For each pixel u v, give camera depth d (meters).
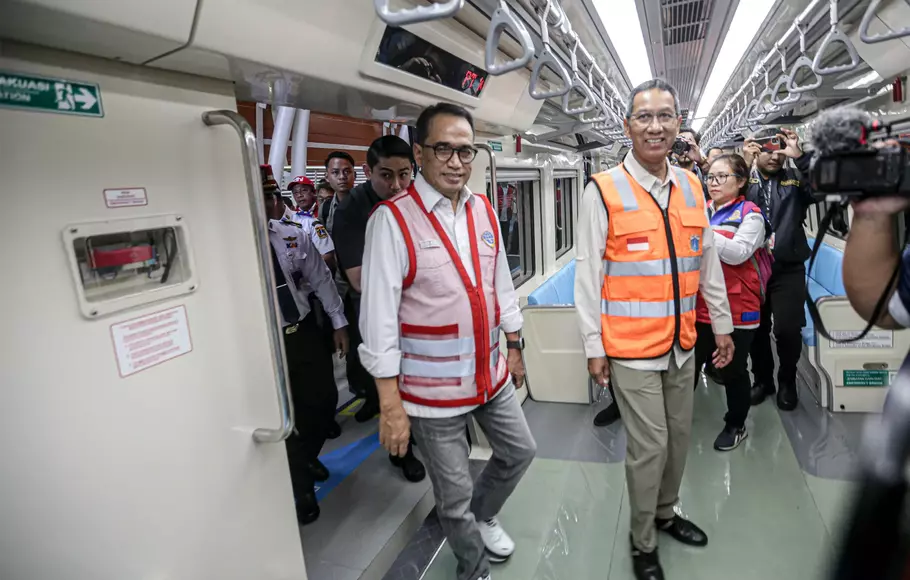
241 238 1.45
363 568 2.25
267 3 1.23
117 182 1.12
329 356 2.69
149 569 1.19
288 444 2.53
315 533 2.51
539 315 4.04
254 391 1.51
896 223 0.96
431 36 1.91
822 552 2.32
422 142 1.80
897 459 0.70
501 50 2.47
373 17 1.59
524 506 2.81
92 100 1.07
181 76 1.28
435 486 1.97
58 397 1.01
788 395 3.65
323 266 2.75
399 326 1.91
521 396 4.08
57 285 1.00
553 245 5.78
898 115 3.13
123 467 1.13
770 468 3.00
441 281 1.82
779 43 3.25
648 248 2.00
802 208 3.33
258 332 1.53
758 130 6.30
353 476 3.03
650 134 1.93
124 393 1.13
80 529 1.05
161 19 1.00
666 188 2.06
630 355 2.03
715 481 2.92
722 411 3.76
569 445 3.44
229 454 1.42
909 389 0.74
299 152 4.21
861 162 0.91
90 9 0.87
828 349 3.54
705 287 2.32
